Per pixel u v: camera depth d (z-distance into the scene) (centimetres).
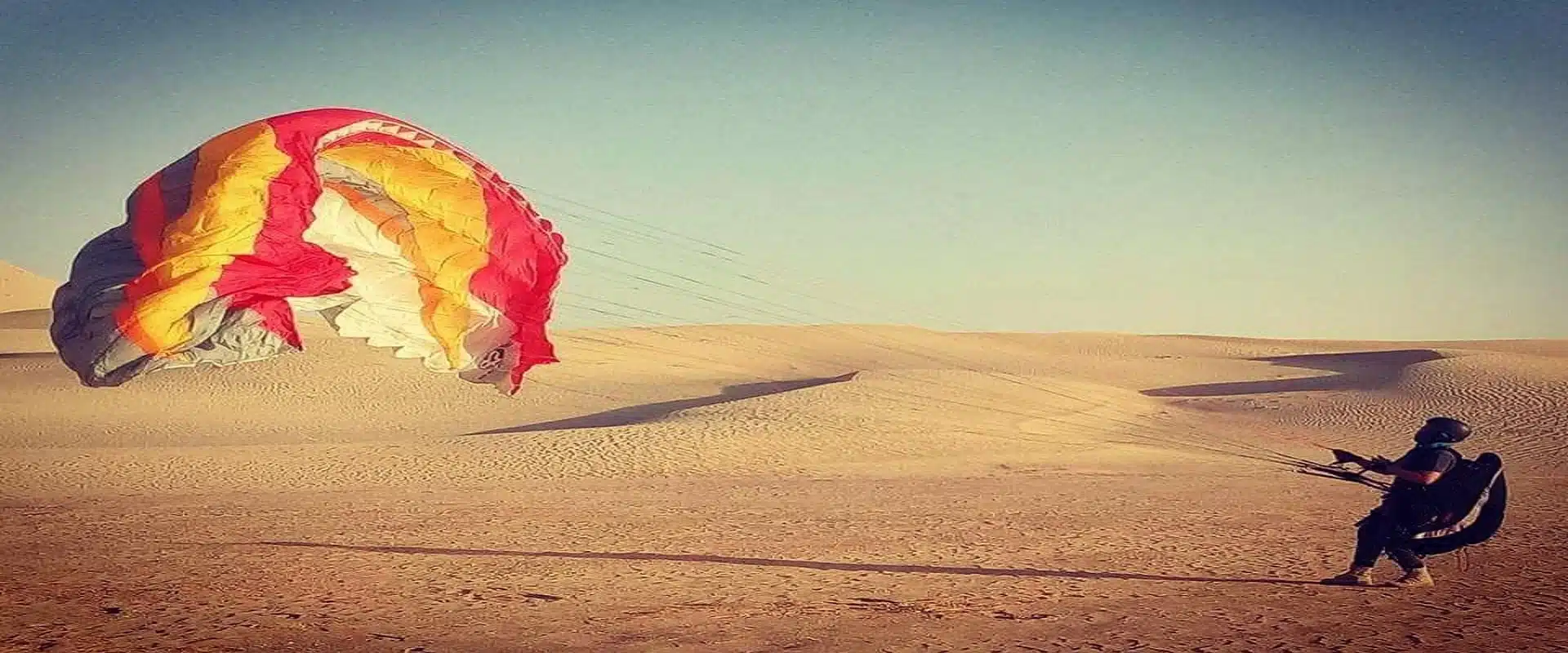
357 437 4172
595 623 1091
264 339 1257
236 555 1567
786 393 4300
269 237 1277
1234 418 4541
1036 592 1259
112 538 1777
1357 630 1049
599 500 2380
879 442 3444
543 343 1500
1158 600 1209
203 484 2738
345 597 1228
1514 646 981
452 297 1458
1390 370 6397
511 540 1742
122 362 1202
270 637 1021
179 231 1234
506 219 1448
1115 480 2806
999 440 3572
